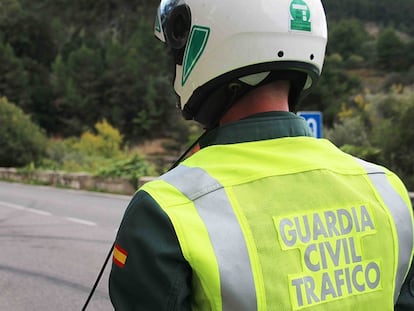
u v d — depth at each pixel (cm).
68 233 894
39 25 8650
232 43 123
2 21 8419
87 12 10650
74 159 3189
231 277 104
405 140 1608
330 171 125
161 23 139
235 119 130
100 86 7344
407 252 127
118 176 1773
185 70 133
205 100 132
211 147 123
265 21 122
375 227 123
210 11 125
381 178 133
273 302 107
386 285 121
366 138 2083
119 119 7162
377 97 3125
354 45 9112
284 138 125
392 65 8419
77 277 609
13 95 7000
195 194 111
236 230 109
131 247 108
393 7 12925
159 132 7106
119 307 109
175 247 104
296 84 133
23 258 704
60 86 7300
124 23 10338
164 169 1912
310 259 113
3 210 1238
